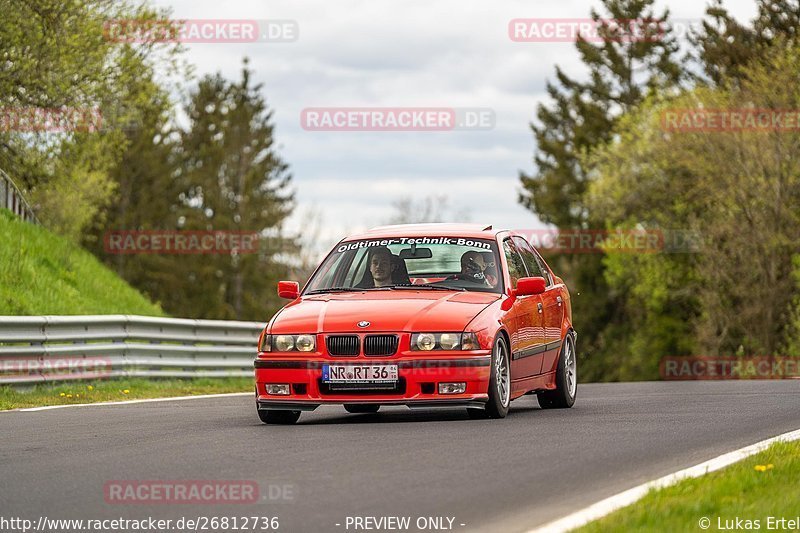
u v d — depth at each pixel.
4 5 85.69
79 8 89.31
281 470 24.80
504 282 36.78
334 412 40.91
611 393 49.62
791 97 142.00
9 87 86.88
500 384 34.78
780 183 141.38
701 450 27.52
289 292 37.06
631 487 22.88
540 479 23.53
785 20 183.00
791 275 145.25
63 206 114.75
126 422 36.97
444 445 28.03
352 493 22.12
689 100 151.88
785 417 34.62
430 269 37.19
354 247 38.38
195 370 61.97
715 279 152.88
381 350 33.34
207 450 28.20
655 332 174.00
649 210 157.75
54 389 51.62
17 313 71.12
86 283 84.88
